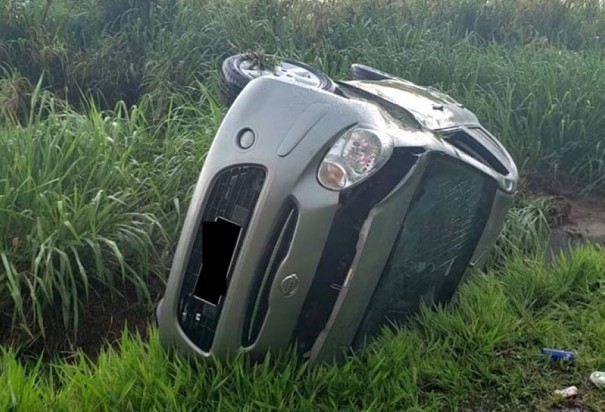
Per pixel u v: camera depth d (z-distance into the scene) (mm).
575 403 3721
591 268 4848
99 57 6953
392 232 3615
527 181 6242
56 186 4500
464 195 4164
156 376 3467
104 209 4340
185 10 7410
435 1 8641
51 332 4227
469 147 4684
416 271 4008
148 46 7195
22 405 3184
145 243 4422
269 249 3402
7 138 4801
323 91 3609
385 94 4719
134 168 5012
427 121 4453
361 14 7934
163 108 6281
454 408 3609
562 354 3990
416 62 7008
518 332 4160
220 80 5227
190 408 3287
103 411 3328
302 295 3438
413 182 3641
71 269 4184
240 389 3412
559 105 6375
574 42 8586
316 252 3408
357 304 3604
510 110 6402
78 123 5199
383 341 3852
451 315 4211
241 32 7211
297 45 7352
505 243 5281
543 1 8789
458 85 6863
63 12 7574
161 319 3588
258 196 3420
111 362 3658
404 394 3518
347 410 3389
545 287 4672
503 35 8414
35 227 4211
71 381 3486
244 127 3531
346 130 3504
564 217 5859
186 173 5031
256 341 3469
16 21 7273
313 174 3422
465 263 4406
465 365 3873
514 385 3779
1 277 4059
